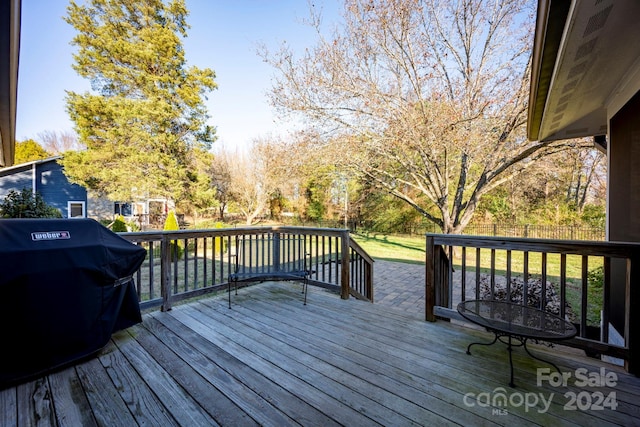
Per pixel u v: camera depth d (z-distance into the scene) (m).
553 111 3.37
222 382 1.94
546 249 2.29
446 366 2.12
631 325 1.99
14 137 5.16
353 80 8.84
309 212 20.31
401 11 8.04
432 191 11.00
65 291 2.07
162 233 3.18
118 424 1.57
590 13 1.66
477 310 2.29
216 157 18.94
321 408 1.69
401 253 10.59
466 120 7.74
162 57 12.95
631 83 2.68
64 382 1.93
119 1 12.27
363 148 9.46
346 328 2.79
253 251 6.05
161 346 2.42
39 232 2.08
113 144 12.20
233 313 3.19
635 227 2.71
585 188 13.96
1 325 1.83
